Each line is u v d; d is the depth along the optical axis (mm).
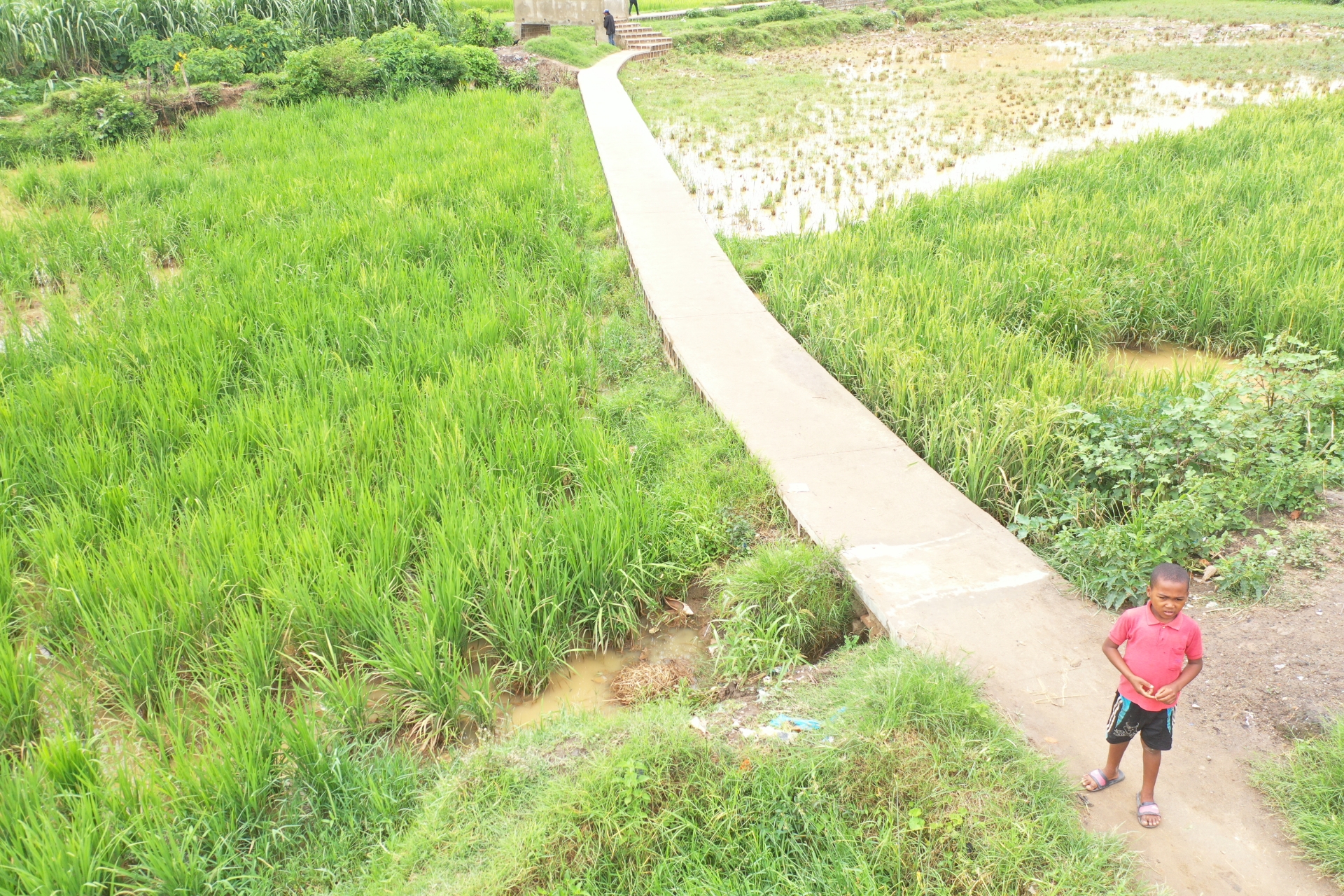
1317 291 7867
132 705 4457
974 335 7492
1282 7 36875
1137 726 3469
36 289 9945
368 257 9797
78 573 4914
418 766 4301
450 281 9438
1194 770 3789
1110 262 9188
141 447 6395
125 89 17125
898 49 30625
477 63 21453
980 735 3863
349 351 7730
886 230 10531
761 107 20375
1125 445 6055
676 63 27203
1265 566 4906
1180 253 9195
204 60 18656
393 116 17344
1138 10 37969
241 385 7414
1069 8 40031
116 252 10305
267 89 18703
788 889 3402
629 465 6164
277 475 5859
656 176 13430
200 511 5504
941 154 15844
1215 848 3441
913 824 3492
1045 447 6094
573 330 8281
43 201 12398
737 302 8945
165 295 8852
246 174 13266
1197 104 19656
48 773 3910
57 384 6824
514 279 9125
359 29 22812
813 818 3637
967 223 10672
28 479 5965
